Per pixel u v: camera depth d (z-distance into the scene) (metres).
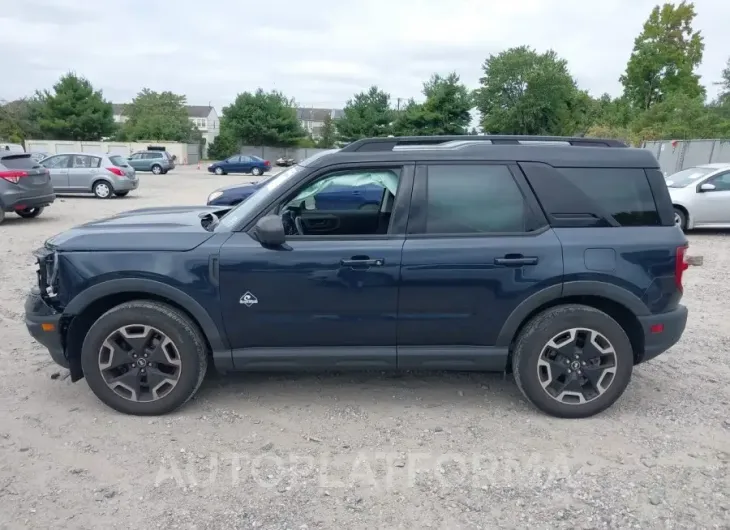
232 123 62.41
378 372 4.61
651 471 3.26
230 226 3.83
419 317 3.71
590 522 2.82
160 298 3.80
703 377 4.61
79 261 3.65
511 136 4.11
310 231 4.50
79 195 19.94
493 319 3.72
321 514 2.86
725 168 12.14
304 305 3.69
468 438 3.60
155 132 66.38
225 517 2.83
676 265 3.71
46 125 52.91
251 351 3.78
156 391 3.79
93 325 3.70
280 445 3.49
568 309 3.71
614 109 58.19
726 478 3.20
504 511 2.90
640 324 3.72
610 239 3.69
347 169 3.79
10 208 12.31
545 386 3.79
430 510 2.90
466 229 3.73
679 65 56.16
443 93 53.94
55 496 2.97
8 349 5.02
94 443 3.49
